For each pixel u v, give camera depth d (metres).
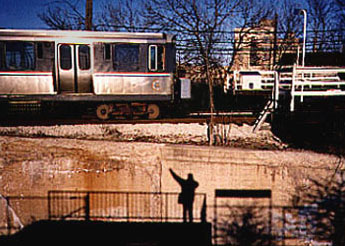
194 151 7.45
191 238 7.72
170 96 10.52
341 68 9.54
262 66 18.38
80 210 8.00
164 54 10.37
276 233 7.52
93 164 7.84
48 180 7.93
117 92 10.20
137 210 7.88
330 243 7.33
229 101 13.43
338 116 8.82
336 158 7.06
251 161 7.29
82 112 11.14
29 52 9.79
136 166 7.75
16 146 7.86
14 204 8.03
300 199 7.29
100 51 10.02
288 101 9.52
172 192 7.71
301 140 8.51
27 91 9.87
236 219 7.57
